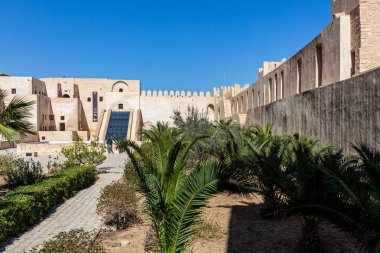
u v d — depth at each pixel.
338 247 6.96
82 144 18.19
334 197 5.28
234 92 42.59
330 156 7.61
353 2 12.98
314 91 14.01
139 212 9.37
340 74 12.80
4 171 15.80
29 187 10.08
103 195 9.04
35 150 31.31
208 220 8.68
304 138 12.32
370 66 11.93
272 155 8.05
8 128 10.70
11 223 7.65
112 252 6.80
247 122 28.02
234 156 10.69
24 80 48.75
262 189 8.39
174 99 57.59
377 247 3.89
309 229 6.66
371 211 4.73
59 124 51.91
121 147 6.47
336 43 13.23
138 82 61.66
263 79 26.86
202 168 5.18
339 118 11.55
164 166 6.12
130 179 12.48
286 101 17.98
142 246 7.15
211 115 58.34
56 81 59.16
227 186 5.25
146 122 56.53
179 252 5.12
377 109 9.09
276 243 7.37
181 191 5.05
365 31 12.00
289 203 5.68
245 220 9.16
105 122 50.91
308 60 16.66
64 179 11.86
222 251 6.92
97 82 60.56
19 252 6.80
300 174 6.34
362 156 5.75
